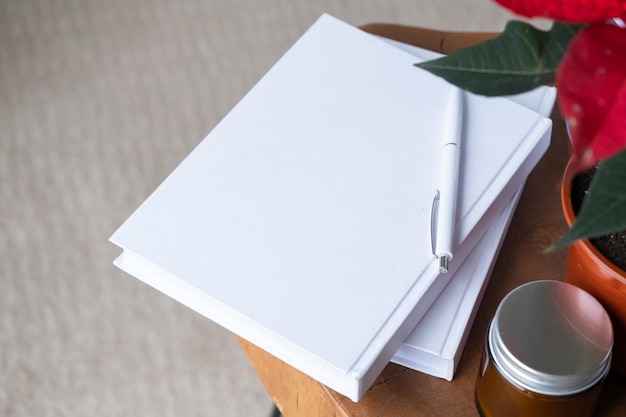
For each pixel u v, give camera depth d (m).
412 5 1.52
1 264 1.26
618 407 0.52
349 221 0.55
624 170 0.33
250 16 1.52
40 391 1.16
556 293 0.48
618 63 0.30
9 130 1.40
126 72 1.46
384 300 0.51
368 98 0.62
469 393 0.53
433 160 0.58
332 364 0.48
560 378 0.44
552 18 0.31
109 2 1.56
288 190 0.57
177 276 0.53
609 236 0.47
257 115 0.62
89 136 1.39
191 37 1.50
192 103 1.41
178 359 1.17
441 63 0.37
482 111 0.61
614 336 0.49
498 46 0.37
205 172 0.58
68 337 1.20
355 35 0.66
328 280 0.52
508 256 0.59
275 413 0.97
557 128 0.65
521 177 0.59
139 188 1.33
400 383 0.53
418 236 0.54
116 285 1.24
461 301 0.54
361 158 0.59
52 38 1.52
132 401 1.14
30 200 1.32
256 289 0.52
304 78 0.64
